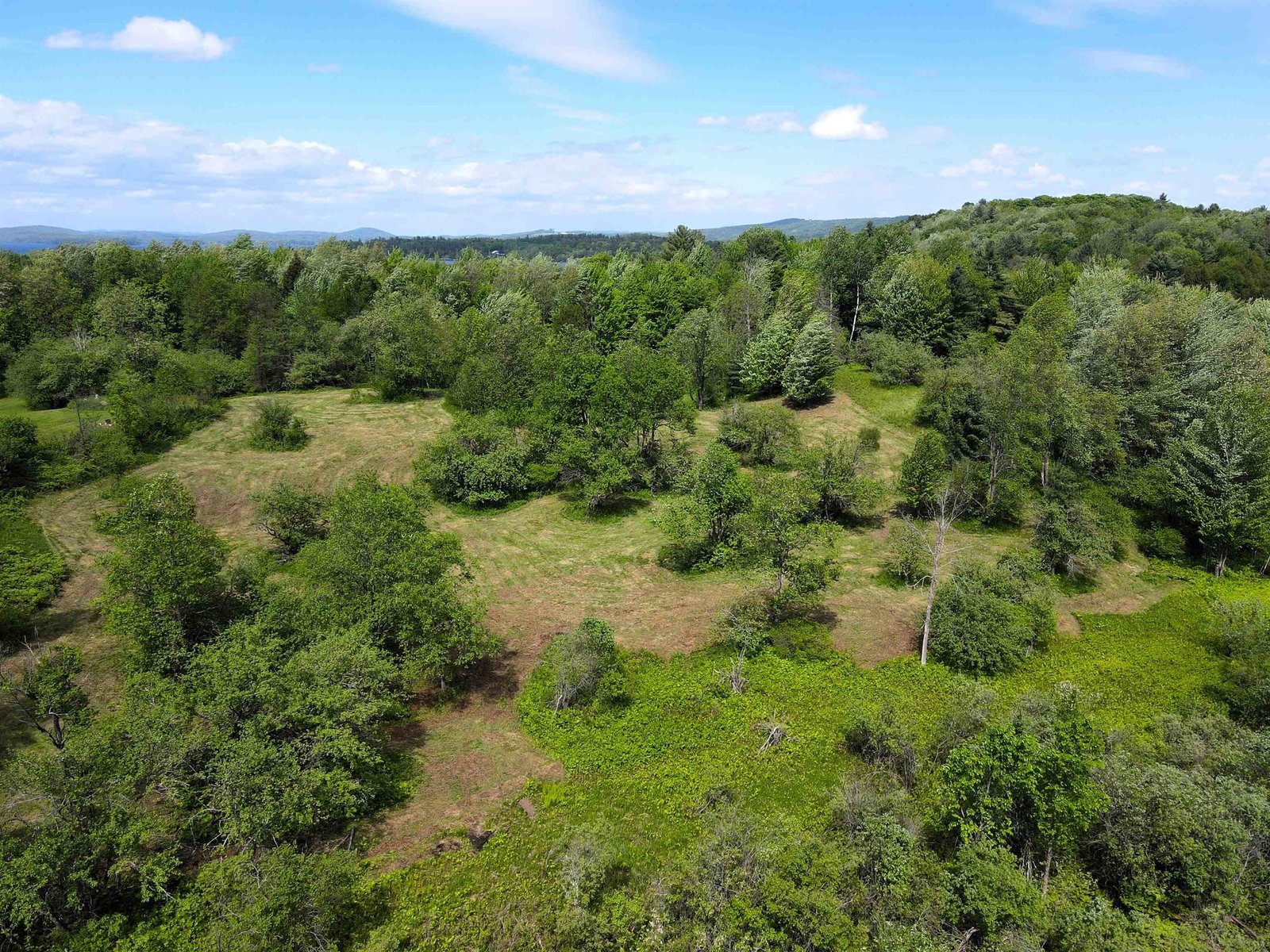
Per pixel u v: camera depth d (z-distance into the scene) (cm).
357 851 2072
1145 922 1658
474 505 5175
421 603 2741
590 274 10444
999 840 1875
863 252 8356
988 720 2361
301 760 2078
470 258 11794
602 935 1689
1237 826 1812
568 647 2908
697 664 3175
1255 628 3023
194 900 1738
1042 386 4688
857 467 5012
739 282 9056
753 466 5791
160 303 7675
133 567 2716
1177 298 5959
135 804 1969
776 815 2141
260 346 7319
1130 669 3139
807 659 3173
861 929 1585
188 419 5878
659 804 2291
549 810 2273
